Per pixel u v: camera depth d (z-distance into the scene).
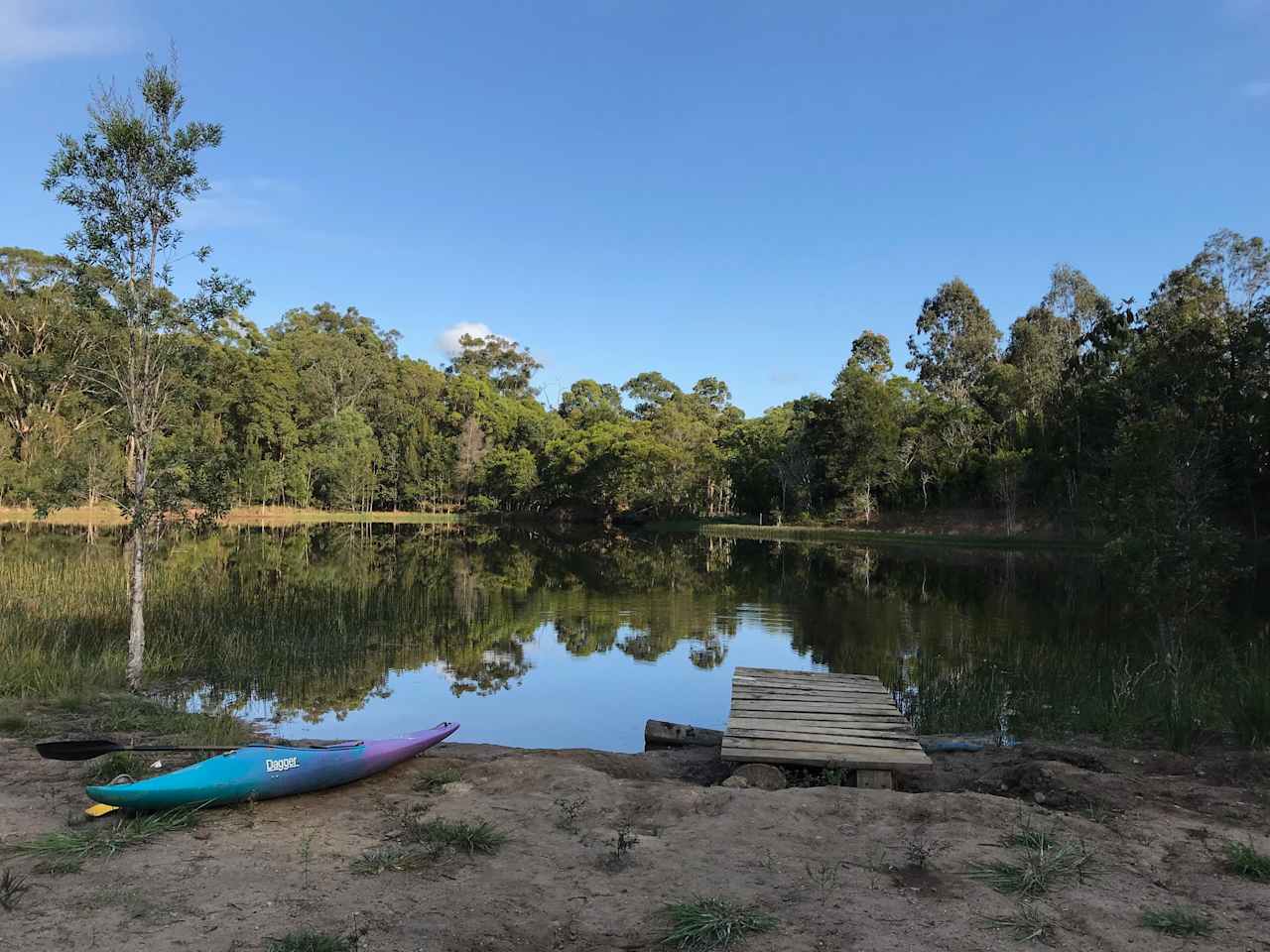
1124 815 5.38
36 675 9.48
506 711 10.54
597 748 8.99
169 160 10.02
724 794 5.50
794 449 60.25
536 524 70.50
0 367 47.59
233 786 5.20
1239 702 8.06
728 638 15.95
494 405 88.00
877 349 69.75
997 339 66.50
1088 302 54.19
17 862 4.19
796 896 3.89
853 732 7.29
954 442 52.81
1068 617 18.05
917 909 3.76
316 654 13.26
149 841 4.57
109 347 10.40
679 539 49.28
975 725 9.30
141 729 7.66
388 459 75.75
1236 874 4.29
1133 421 12.29
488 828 4.73
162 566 22.59
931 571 29.41
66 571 19.19
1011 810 5.20
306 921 3.55
